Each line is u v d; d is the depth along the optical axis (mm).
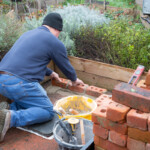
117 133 1577
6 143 2453
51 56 2682
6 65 2510
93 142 1809
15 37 3658
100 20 4656
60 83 3812
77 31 4199
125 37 3480
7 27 3582
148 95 1459
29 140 2502
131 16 7105
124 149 1609
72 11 5262
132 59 3277
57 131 2051
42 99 2643
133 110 1497
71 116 2387
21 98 2555
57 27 2816
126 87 1581
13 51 2600
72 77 2955
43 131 2607
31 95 2553
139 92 1501
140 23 6371
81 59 3705
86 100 2840
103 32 3799
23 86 2471
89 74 3740
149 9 5738
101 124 1636
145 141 1462
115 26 3836
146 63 3275
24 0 8617
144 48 3283
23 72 2479
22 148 2371
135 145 1518
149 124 1378
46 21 2801
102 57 3840
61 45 2670
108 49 3639
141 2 7250
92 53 4016
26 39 2625
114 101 1582
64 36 4090
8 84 2459
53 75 3285
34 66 2541
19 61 2496
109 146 1681
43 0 8930
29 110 2553
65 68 2818
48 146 2400
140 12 7012
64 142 1871
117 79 3439
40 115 2588
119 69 3352
